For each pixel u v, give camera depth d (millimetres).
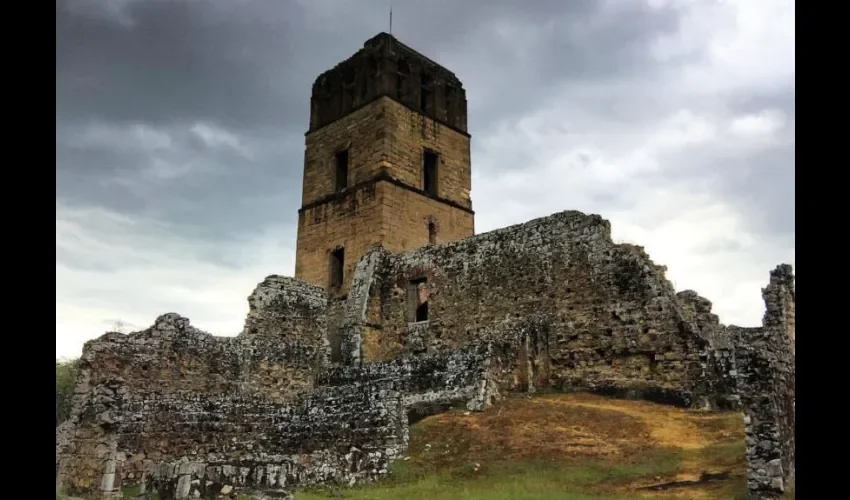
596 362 23641
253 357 24625
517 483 13906
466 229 39562
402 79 39125
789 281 14797
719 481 12961
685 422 18391
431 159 39875
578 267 25078
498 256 27891
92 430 16969
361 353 29984
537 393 23438
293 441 19781
